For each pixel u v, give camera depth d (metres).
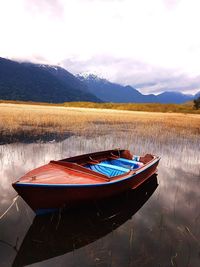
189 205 8.55
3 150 14.93
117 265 5.23
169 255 5.65
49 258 5.43
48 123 28.28
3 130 21.72
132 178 9.06
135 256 5.56
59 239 6.18
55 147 16.77
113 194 8.47
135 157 12.57
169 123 34.53
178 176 11.99
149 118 41.84
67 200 7.29
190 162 14.72
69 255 5.55
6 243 5.90
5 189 8.94
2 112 37.12
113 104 88.12
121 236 6.42
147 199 9.09
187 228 6.84
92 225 7.00
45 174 7.87
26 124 26.28
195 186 10.59
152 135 23.88
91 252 5.68
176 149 18.39
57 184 6.87
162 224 7.13
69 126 27.30
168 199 9.10
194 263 5.40
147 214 7.81
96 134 23.22
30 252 5.61
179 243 6.16
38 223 6.91
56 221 7.14
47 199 6.98
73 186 7.08
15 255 5.50
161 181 11.20
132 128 28.20
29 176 7.52
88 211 7.96
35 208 7.02
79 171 8.30
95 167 10.68
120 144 19.23
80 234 6.46
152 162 11.14
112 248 5.86
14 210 7.50
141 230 6.77
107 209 8.18
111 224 7.09
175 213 7.90
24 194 6.66
